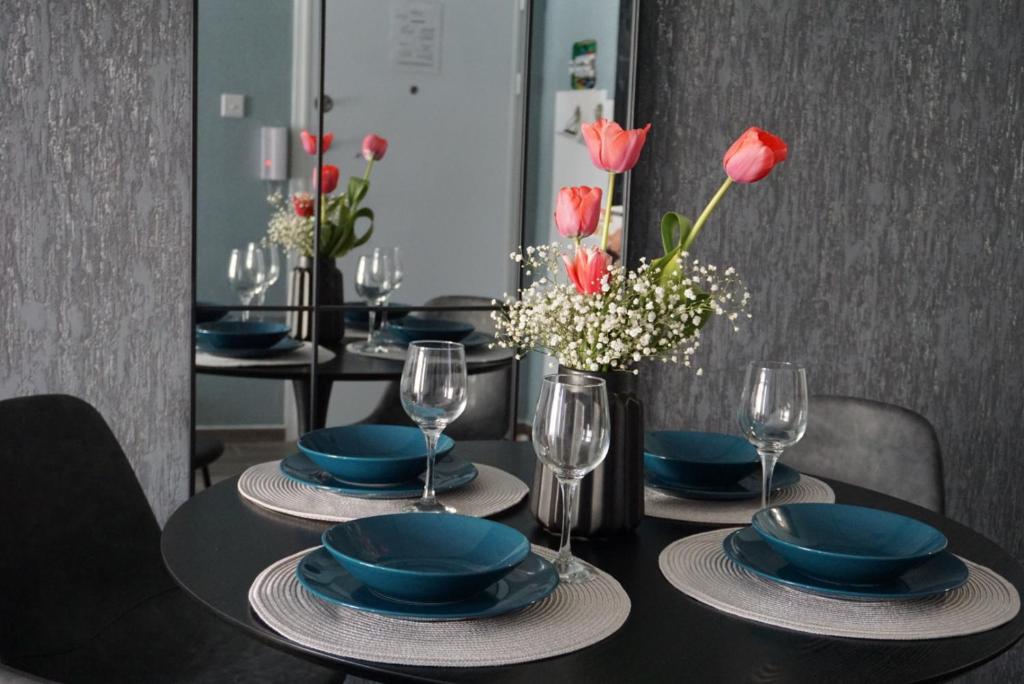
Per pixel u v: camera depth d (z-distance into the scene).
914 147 3.05
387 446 1.81
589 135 1.49
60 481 1.78
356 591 1.23
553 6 2.76
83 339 2.45
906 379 3.13
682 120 2.88
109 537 1.86
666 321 1.53
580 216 1.46
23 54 2.34
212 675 1.73
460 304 2.75
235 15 2.48
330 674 1.76
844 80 2.97
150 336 2.48
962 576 1.31
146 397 2.49
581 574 1.36
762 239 2.97
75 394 2.45
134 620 1.85
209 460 2.55
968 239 3.13
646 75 2.84
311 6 2.55
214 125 2.49
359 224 2.64
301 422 2.62
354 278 2.64
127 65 2.40
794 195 2.98
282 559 1.38
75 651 1.72
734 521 1.64
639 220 2.87
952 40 3.04
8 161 2.36
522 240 2.80
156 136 2.44
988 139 3.10
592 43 2.79
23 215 2.38
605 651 1.15
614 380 1.54
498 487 1.75
